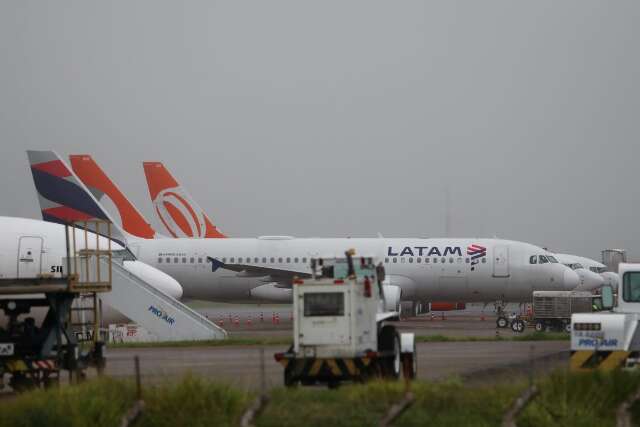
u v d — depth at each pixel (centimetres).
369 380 9019
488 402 7850
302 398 8050
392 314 10175
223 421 7225
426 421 7344
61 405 7425
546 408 7719
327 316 9194
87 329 14338
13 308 11206
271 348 15162
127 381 8212
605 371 8506
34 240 14388
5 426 7044
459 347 14825
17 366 10550
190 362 12644
